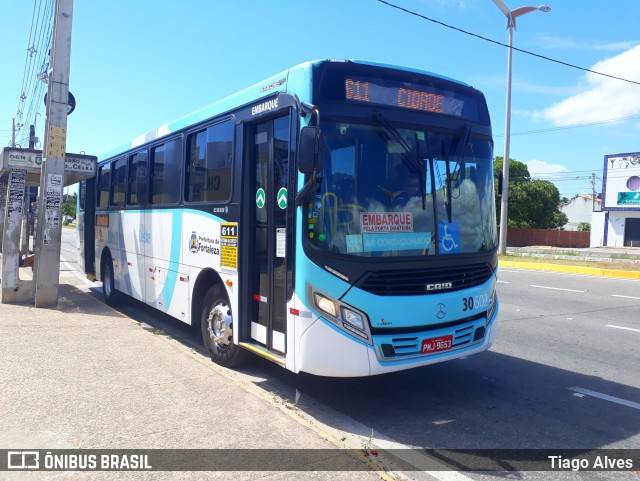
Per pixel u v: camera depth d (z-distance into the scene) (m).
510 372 6.91
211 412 4.80
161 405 4.93
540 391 6.16
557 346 8.28
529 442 4.75
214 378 5.73
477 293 5.54
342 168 5.00
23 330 7.70
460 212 5.59
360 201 5.02
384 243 5.07
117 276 10.61
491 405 5.69
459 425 5.13
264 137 5.90
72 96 10.22
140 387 5.39
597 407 5.65
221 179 6.59
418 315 5.07
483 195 5.87
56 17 9.48
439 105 5.66
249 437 4.32
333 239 4.88
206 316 6.98
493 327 5.82
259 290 5.96
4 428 4.35
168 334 8.80
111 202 11.16
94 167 10.94
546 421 5.25
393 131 5.25
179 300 7.70
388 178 5.19
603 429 5.07
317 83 5.01
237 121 6.24
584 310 11.50
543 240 51.75
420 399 5.86
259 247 5.98
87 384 5.44
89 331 7.76
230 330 6.46
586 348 8.16
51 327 7.96
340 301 4.84
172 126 8.11
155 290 8.61
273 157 5.63
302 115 4.99
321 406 5.57
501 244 26.72
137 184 9.56
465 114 5.88
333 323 4.85
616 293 14.18
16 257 10.17
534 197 53.97
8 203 10.08
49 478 3.60
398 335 4.99
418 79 5.55
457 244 5.50
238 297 6.07
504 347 8.22
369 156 5.13
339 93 5.08
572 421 5.26
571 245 51.94
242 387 5.47
